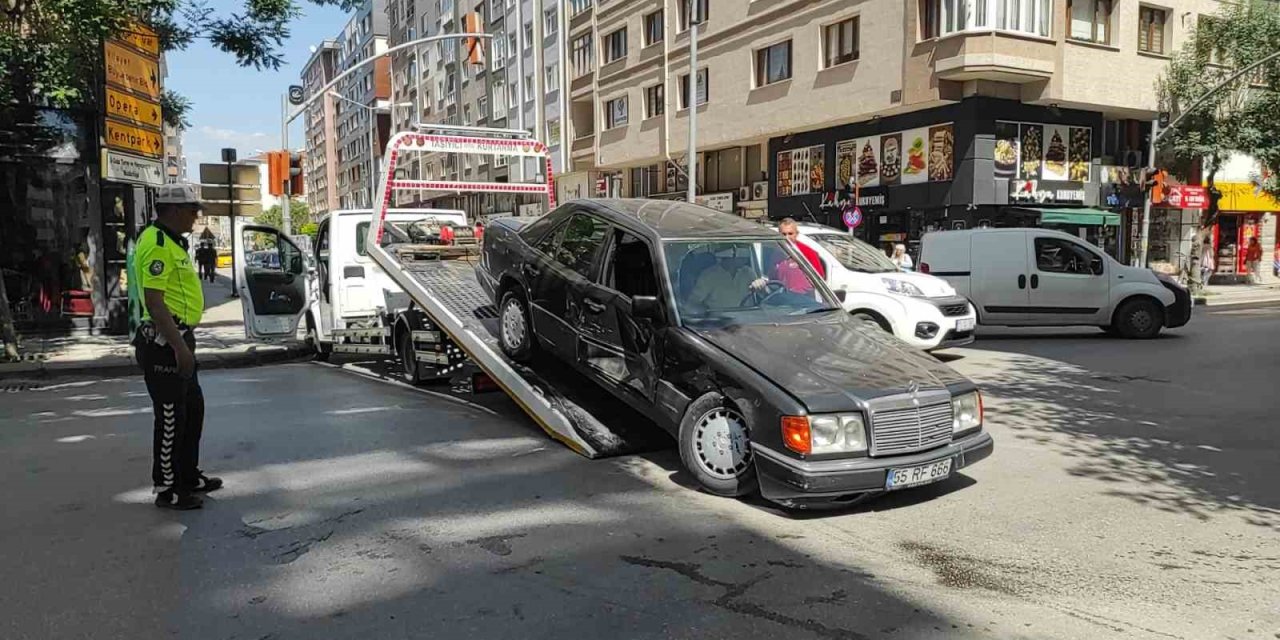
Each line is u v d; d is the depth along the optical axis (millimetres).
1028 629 3680
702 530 4902
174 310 5195
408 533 4832
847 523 5043
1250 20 24812
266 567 4348
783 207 29188
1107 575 4281
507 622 3721
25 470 6219
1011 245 13906
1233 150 24922
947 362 11234
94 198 15422
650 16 35312
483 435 7234
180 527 4953
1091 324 13797
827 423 4906
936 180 23875
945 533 4887
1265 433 7207
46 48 11461
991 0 21953
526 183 9719
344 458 6477
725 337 5648
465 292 8977
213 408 8586
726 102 30453
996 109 23109
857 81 25109
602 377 6457
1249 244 31844
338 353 12375
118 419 8141
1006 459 6465
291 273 13117
